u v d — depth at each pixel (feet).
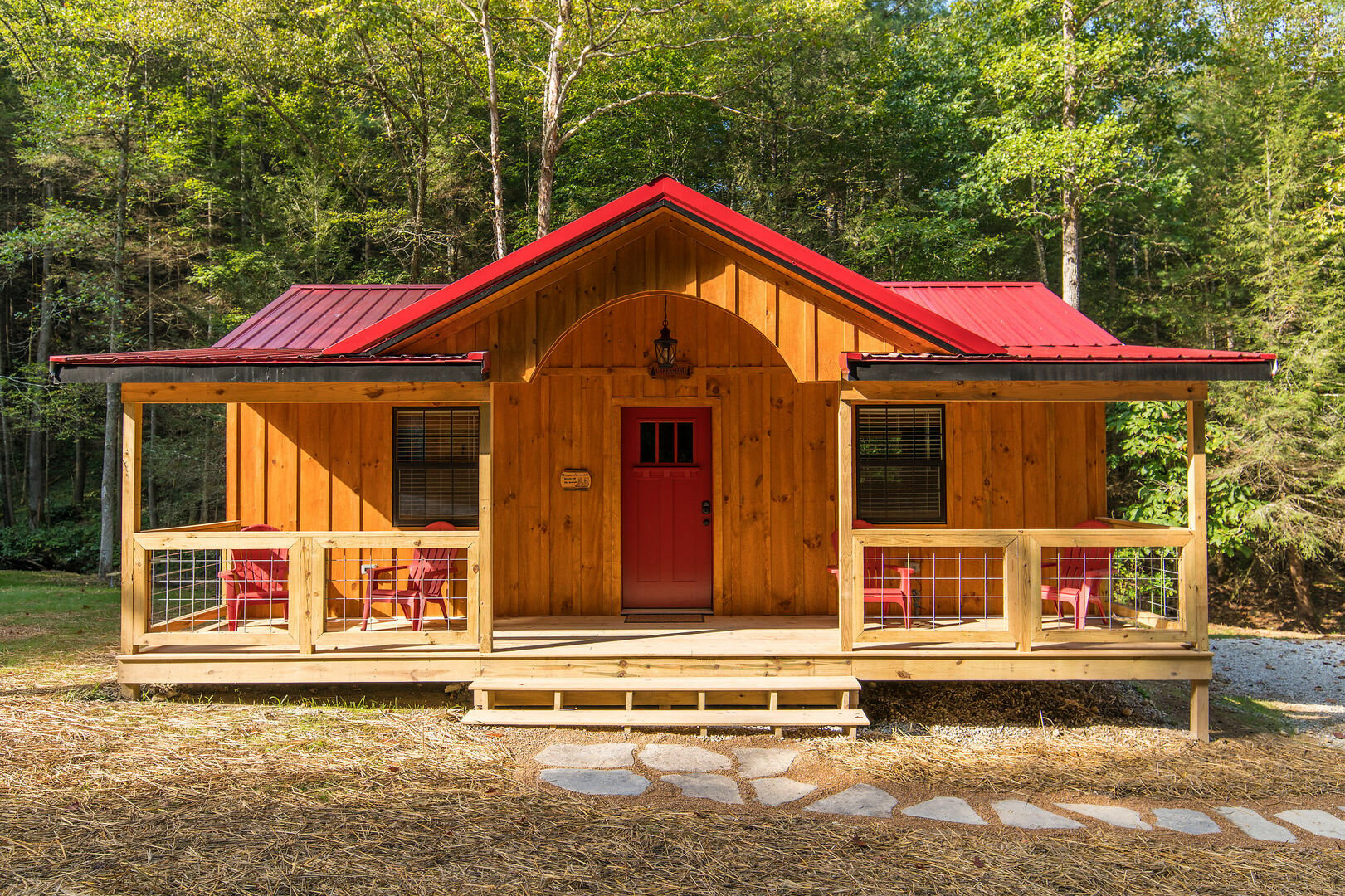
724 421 27.53
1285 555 57.77
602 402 27.63
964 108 63.46
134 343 64.80
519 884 12.95
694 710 21.09
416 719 20.92
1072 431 26.73
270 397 21.40
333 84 59.11
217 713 21.03
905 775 18.24
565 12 51.39
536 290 21.40
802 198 72.43
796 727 20.83
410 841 14.28
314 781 16.79
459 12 56.44
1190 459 21.59
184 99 62.34
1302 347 52.85
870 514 27.02
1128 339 71.46
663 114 69.87
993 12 56.13
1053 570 26.99
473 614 21.76
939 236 63.72
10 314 77.25
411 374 20.59
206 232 67.77
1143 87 51.19
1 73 68.85
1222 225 58.90
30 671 25.45
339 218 63.77
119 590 50.34
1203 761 20.02
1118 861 14.40
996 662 21.06
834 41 67.05
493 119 54.90
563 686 20.65
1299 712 27.17
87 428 71.31
